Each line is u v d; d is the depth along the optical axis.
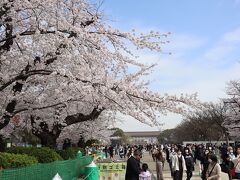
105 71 14.47
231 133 56.69
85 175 16.48
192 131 94.75
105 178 18.66
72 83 13.63
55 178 6.27
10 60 14.72
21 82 14.29
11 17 13.37
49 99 16.62
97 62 14.02
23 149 13.33
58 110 18.36
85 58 13.80
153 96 13.65
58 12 13.54
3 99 14.65
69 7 14.85
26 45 14.45
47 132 19.38
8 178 6.70
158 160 18.80
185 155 20.28
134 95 13.58
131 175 12.55
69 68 14.08
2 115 14.09
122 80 13.84
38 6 12.98
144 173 14.06
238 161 13.95
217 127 78.56
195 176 25.44
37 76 14.94
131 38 15.01
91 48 13.98
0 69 14.29
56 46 13.79
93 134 30.52
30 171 7.94
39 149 13.43
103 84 13.05
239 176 13.81
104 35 15.00
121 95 13.26
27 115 18.97
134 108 13.89
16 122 19.75
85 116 18.41
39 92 16.38
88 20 15.18
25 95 15.82
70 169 13.38
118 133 127.25
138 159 12.87
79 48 13.64
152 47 15.26
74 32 13.50
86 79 13.14
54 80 15.33
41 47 14.24
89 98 14.74
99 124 27.41
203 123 78.62
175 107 13.84
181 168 18.70
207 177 12.45
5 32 14.41
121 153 54.09
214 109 66.56
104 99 13.80
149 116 14.20
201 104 14.12
